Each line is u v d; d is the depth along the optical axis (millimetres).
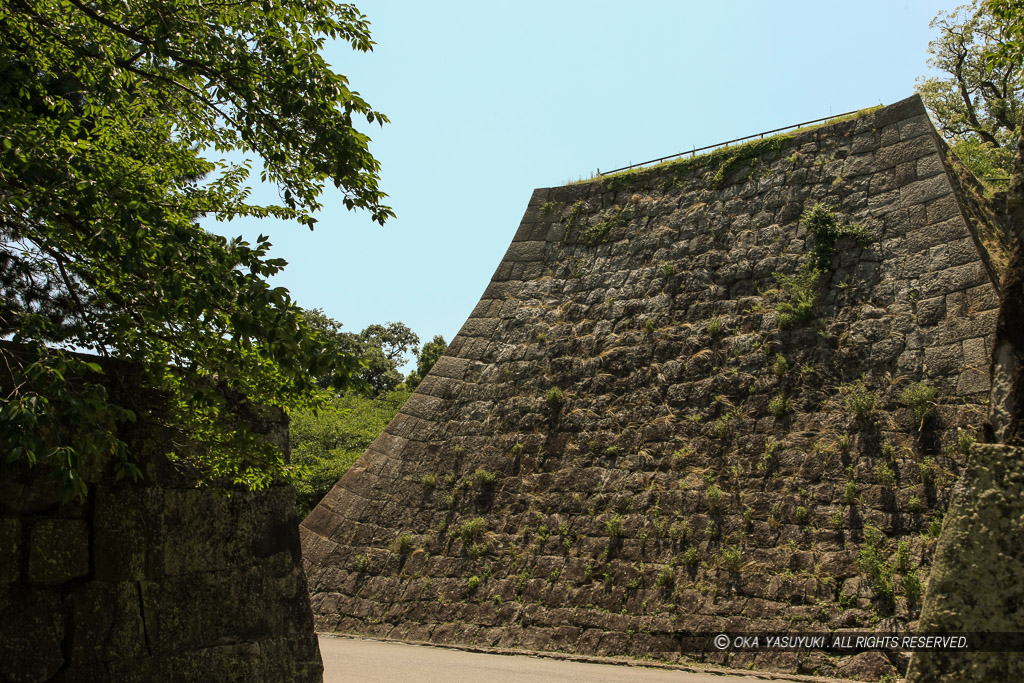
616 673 10852
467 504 15891
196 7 6340
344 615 15469
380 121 6750
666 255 17047
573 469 15250
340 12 6648
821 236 15070
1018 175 3547
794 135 16938
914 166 14820
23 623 5434
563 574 13961
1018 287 3395
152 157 7414
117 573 6016
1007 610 2820
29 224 5637
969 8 27359
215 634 6582
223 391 6953
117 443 5039
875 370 13289
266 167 6965
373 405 33000
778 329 14672
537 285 18625
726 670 11367
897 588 11031
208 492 6812
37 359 5469
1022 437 3156
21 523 5551
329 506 17422
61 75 6855
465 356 18391
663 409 15031
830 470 12672
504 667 11023
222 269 5266
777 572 12109
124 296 5852
